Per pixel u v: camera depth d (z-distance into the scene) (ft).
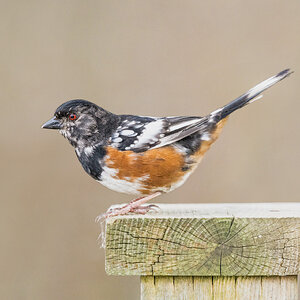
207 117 32.60
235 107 32.94
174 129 31.96
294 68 54.34
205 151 32.96
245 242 25.04
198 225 25.05
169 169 31.94
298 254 24.97
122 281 48.32
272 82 32.99
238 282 25.48
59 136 51.11
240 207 29.84
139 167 31.81
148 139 31.81
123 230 25.21
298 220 25.02
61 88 53.47
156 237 25.14
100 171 32.65
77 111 32.89
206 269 25.07
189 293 25.54
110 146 32.01
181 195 50.78
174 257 25.11
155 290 25.61
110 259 25.23
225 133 52.65
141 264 25.20
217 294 25.53
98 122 32.73
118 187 32.91
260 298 25.48
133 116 33.58
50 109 52.75
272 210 28.19
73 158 50.67
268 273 25.02
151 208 30.40
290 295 25.52
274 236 24.99
